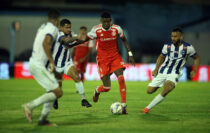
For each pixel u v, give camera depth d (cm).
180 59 2220
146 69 6825
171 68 2245
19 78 6812
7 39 9675
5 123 1886
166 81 2219
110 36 2325
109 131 1686
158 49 12062
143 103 2972
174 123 1948
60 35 2142
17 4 10181
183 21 12450
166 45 2239
